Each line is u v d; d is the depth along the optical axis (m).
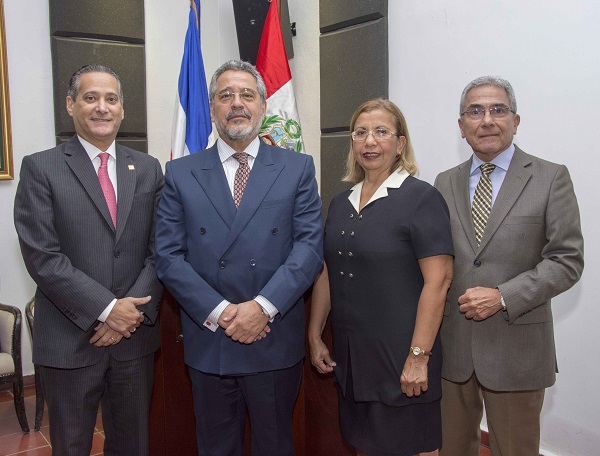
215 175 1.81
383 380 1.70
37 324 1.88
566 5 2.35
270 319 1.70
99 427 2.96
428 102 2.94
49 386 1.85
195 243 1.76
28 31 3.46
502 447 1.76
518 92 2.55
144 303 1.81
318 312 1.98
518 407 1.74
